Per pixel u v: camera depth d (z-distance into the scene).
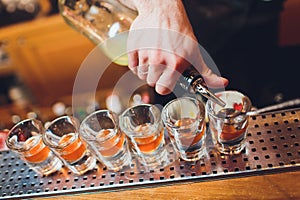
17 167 0.93
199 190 0.82
